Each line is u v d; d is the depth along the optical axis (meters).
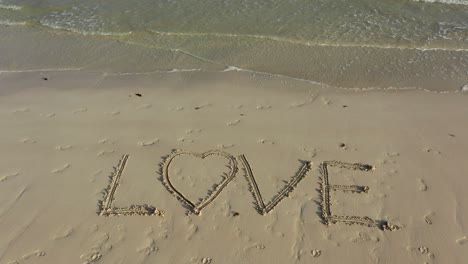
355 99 7.73
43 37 9.97
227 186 6.15
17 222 5.68
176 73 8.61
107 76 8.59
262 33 9.88
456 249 5.27
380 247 5.32
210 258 5.25
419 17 10.23
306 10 10.62
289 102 7.68
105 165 6.48
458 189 5.99
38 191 6.09
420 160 6.45
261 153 6.65
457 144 6.67
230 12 10.64
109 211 5.81
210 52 9.34
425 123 7.10
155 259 5.25
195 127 7.16
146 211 5.81
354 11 10.53
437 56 8.93
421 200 5.88
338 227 5.57
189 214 5.77
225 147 6.77
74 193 6.06
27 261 5.23
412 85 8.10
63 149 6.75
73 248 5.38
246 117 7.35
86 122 7.27
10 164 6.48
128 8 10.94
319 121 7.22
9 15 10.75
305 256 5.24
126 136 6.99
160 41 9.74
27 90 8.13
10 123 7.24
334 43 9.48
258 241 5.42
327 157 6.55
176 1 11.13
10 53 9.43
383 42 9.45
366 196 5.96
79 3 11.20
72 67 8.95
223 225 5.62
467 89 7.88
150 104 7.69
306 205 5.87
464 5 10.56
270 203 5.90
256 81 8.28
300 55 9.16
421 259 5.18
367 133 6.95
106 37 9.93
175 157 6.61
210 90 8.03
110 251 5.34
